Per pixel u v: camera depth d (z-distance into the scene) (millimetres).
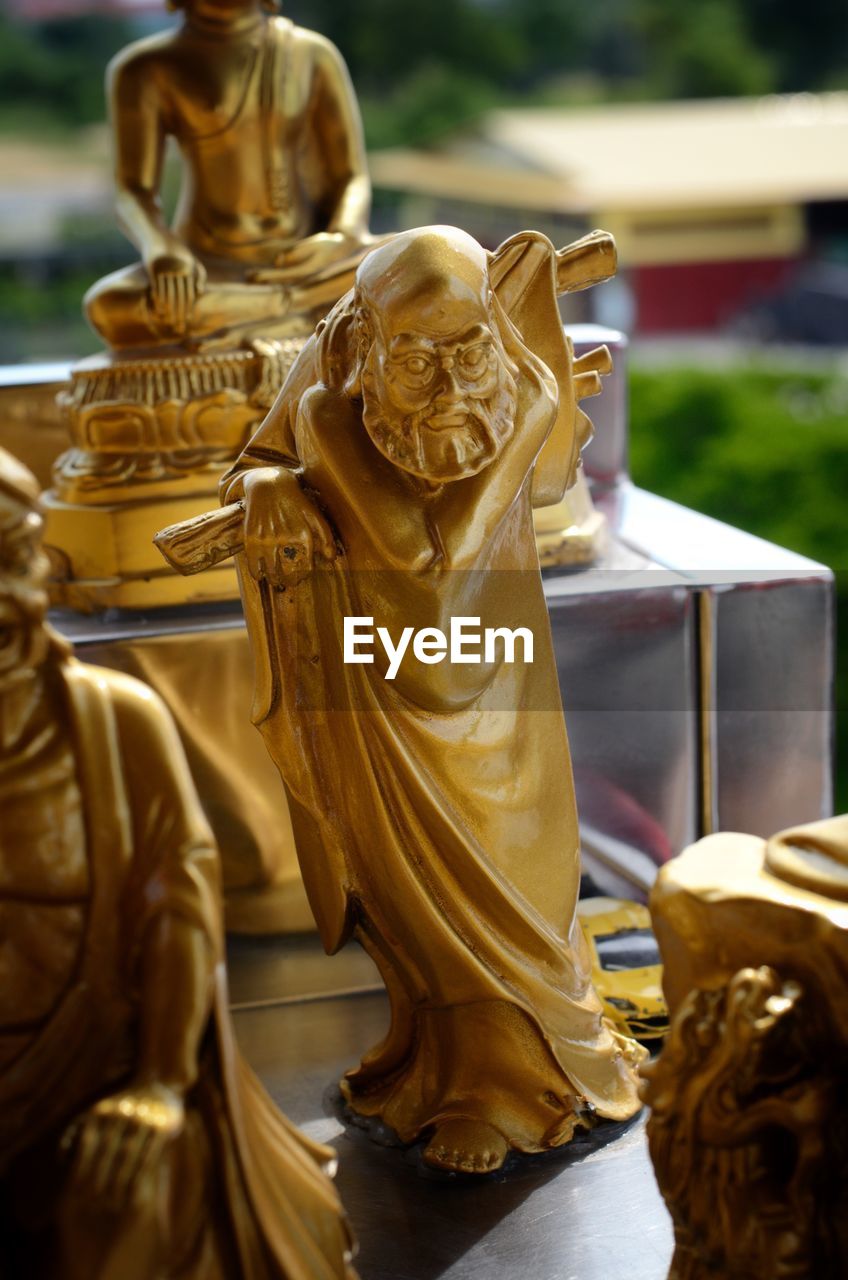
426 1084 2613
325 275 3684
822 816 3543
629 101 13039
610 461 4215
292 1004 3285
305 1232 1980
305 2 13156
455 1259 2348
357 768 2457
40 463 4234
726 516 6508
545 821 2539
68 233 10164
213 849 1899
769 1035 1855
